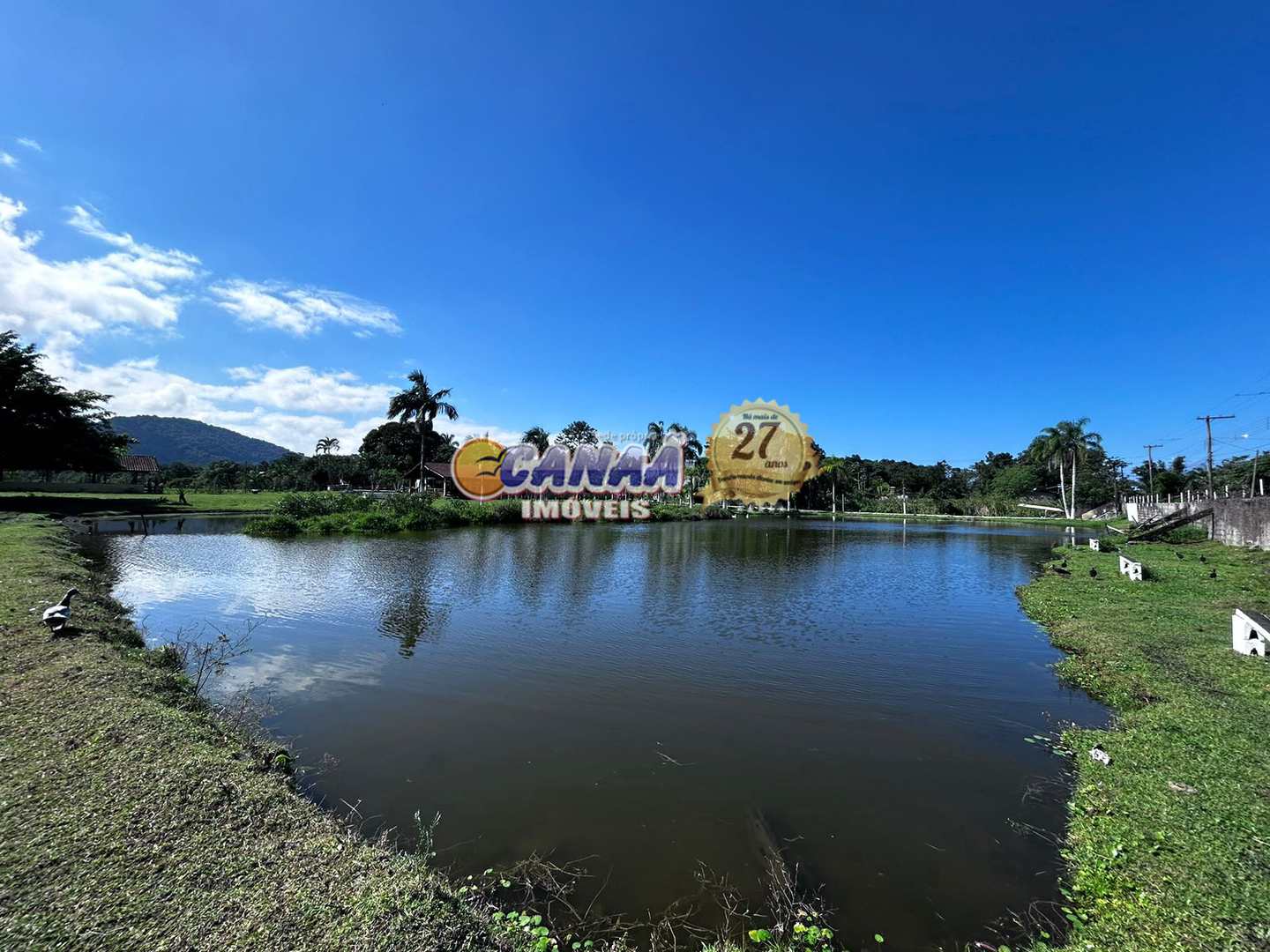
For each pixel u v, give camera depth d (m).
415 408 51.41
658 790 5.55
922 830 4.94
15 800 3.76
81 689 5.66
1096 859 4.36
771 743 6.68
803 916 3.88
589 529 37.19
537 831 4.82
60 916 2.80
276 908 3.01
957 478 95.81
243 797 4.07
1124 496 75.62
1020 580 19.38
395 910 3.11
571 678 8.81
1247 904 3.62
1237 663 8.82
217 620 11.56
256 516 35.38
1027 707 7.93
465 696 7.93
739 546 29.34
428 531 32.66
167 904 2.96
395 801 5.23
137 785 4.03
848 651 10.53
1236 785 5.12
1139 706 7.58
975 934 3.75
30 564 12.50
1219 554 23.47
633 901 4.01
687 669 9.35
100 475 62.94
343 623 11.56
